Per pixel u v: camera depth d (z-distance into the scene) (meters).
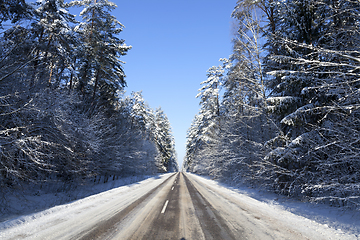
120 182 23.41
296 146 9.57
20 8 10.93
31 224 5.27
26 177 8.61
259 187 13.45
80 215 6.39
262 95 11.84
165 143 59.19
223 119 22.78
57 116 9.28
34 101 8.49
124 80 23.11
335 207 7.46
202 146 32.81
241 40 12.69
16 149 7.64
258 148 13.59
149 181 23.69
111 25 20.41
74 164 12.38
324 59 8.05
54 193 12.61
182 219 6.28
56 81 12.68
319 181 7.96
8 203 8.35
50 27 14.93
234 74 13.34
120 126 22.73
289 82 9.38
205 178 32.62
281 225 5.74
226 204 9.09
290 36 10.09
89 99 18.41
